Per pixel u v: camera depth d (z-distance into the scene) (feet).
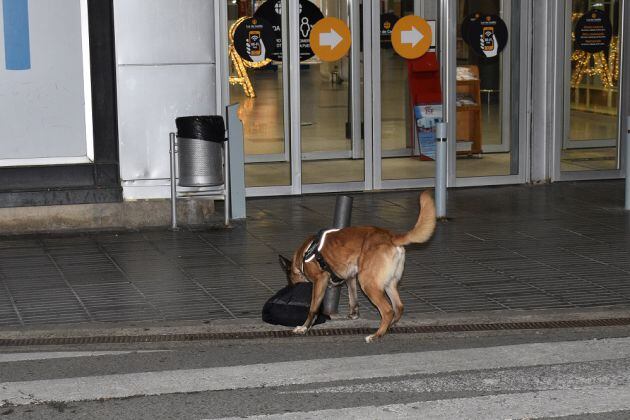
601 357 24.35
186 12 39.65
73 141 39.75
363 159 48.01
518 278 31.94
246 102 46.37
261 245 36.88
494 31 49.14
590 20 49.73
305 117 47.29
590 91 50.42
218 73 45.09
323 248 25.79
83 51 39.22
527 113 49.21
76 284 31.45
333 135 47.80
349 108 47.91
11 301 29.53
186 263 34.19
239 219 41.14
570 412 20.53
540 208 43.73
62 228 39.11
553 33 48.88
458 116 49.24
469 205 44.50
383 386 22.22
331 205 44.65
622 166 50.85
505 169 49.85
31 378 22.93
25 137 39.27
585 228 39.52
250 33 45.93
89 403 21.25
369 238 25.55
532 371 23.26
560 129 49.78
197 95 40.14
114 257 35.09
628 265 33.58
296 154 46.65
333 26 46.91
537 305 28.91
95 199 39.40
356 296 27.55
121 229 39.24
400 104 48.42
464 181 48.98
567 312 28.19
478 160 49.57
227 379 22.79
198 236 38.42
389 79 48.16
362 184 48.03
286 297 26.68
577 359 24.21
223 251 35.94
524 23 48.70
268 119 46.68
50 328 26.89
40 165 38.93
